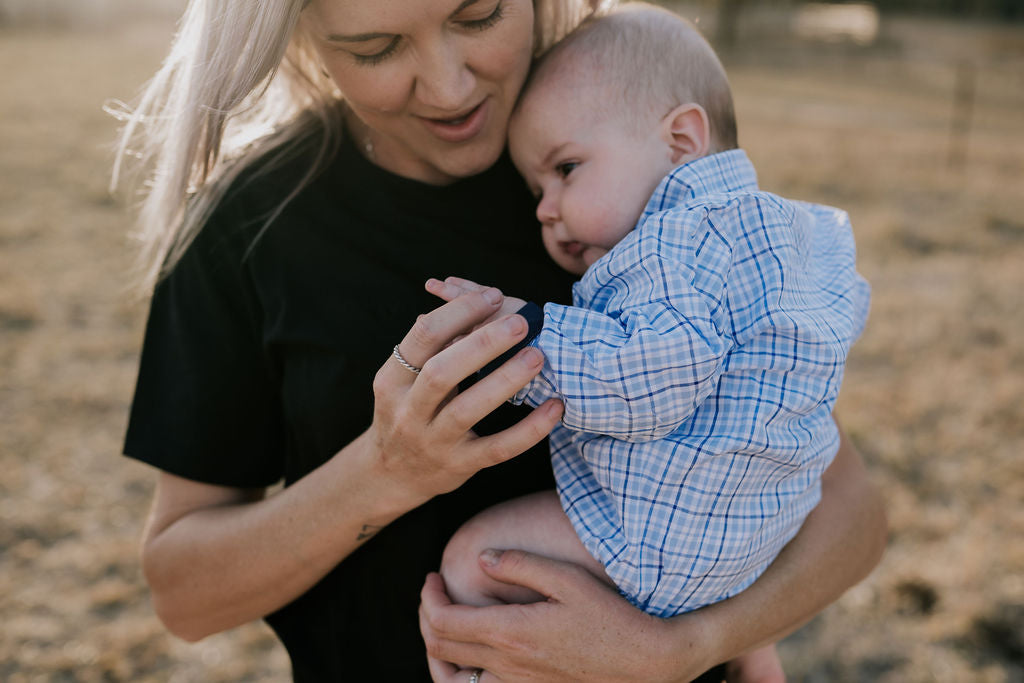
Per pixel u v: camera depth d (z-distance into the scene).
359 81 1.20
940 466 4.36
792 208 1.33
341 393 1.30
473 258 1.36
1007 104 18.67
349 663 1.39
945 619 3.41
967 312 6.25
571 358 1.15
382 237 1.34
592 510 1.27
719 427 1.22
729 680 1.61
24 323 5.84
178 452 1.38
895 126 15.12
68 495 4.13
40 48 22.25
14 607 3.47
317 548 1.26
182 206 1.38
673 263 1.20
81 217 8.17
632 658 1.18
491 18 1.19
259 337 1.38
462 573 1.29
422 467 1.15
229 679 3.20
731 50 28.80
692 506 1.21
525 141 1.46
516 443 1.12
